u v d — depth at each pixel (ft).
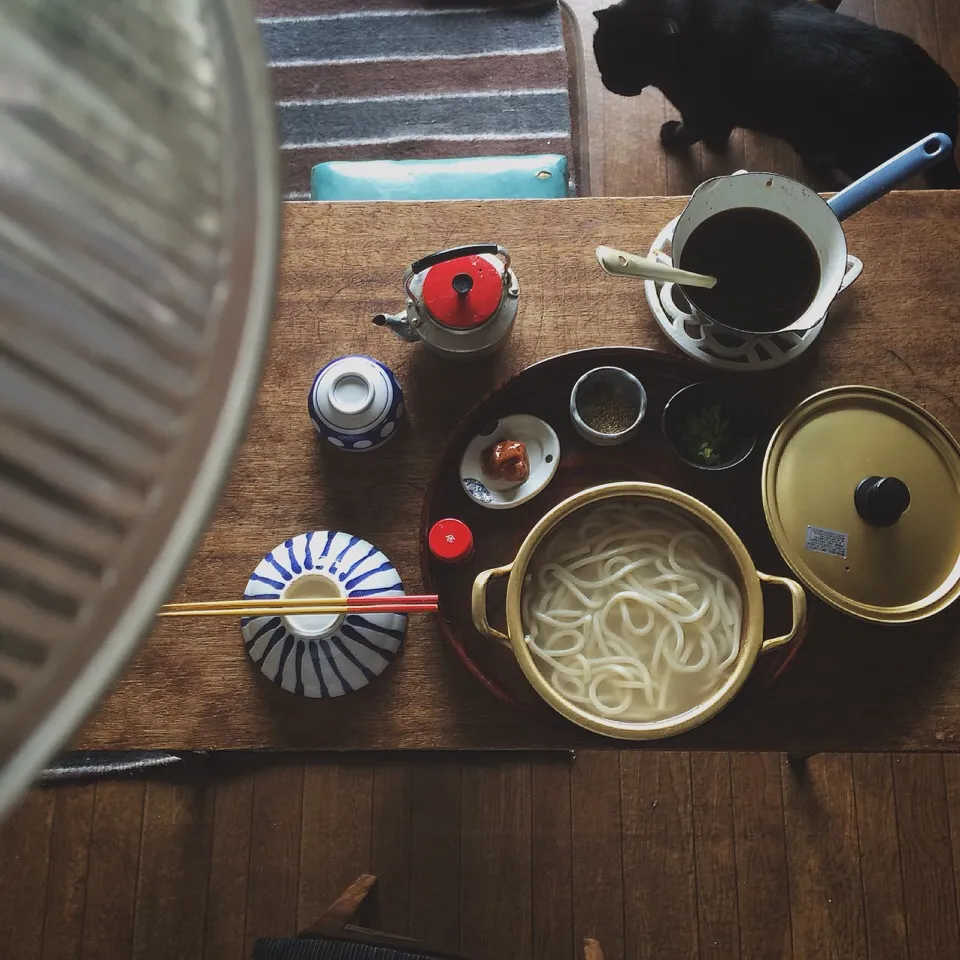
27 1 0.74
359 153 6.49
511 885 5.34
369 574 3.34
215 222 0.89
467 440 3.51
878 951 5.23
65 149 0.76
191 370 0.88
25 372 0.75
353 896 4.44
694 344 3.51
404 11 6.74
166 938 5.30
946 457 3.28
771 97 5.32
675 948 5.24
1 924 5.32
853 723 3.35
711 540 3.14
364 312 3.69
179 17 0.86
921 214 3.75
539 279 3.71
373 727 3.36
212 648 3.40
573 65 6.62
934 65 5.17
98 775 5.46
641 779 5.47
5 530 0.75
